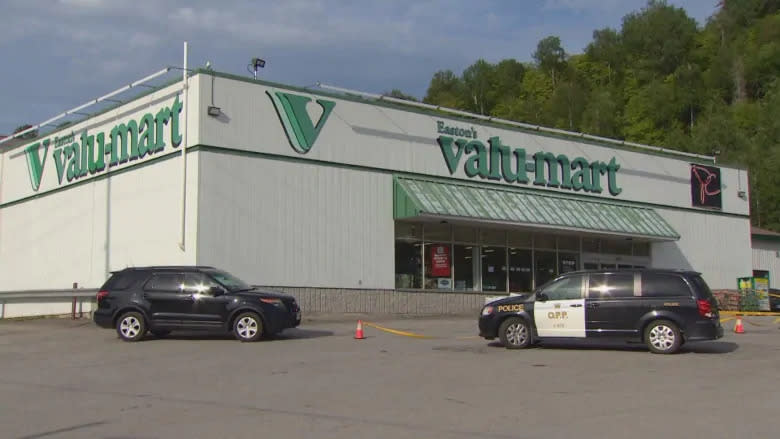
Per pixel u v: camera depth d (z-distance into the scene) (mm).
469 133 29797
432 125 28750
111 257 26375
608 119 89562
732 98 90438
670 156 36844
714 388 11070
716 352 15547
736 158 72688
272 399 10281
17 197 32438
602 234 32281
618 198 34375
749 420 8828
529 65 117062
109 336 19125
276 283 24156
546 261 31938
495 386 11250
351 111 26609
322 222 25406
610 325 15484
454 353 15305
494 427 8500
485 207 28453
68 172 29250
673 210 36438
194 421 8922
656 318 15211
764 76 89062
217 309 17562
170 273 18047
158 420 9000
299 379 11961
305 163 25250
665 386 11250
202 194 22969
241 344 16984
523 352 15508
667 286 15367
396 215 27109
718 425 8562
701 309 15039
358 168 26531
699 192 37656
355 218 26234
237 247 23469
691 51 97625
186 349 16109
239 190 23703
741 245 39062
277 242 24328
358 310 25922
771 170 68750
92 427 8672
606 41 107188
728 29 97938
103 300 18047
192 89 23469
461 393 10672
